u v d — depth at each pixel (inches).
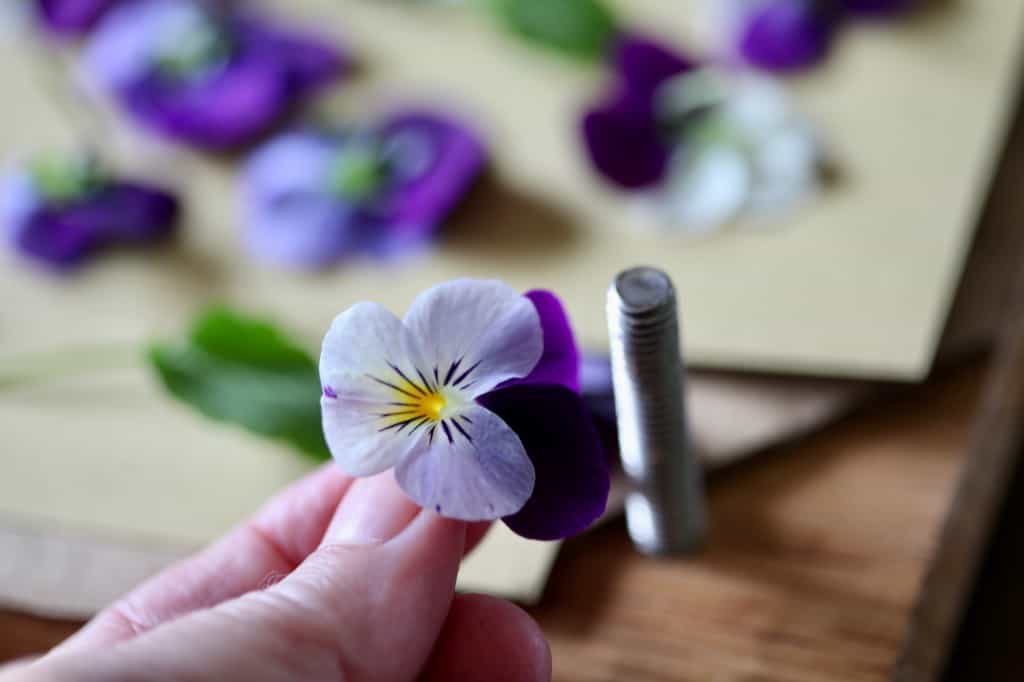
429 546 9.0
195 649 8.3
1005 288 12.1
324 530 10.1
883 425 11.6
